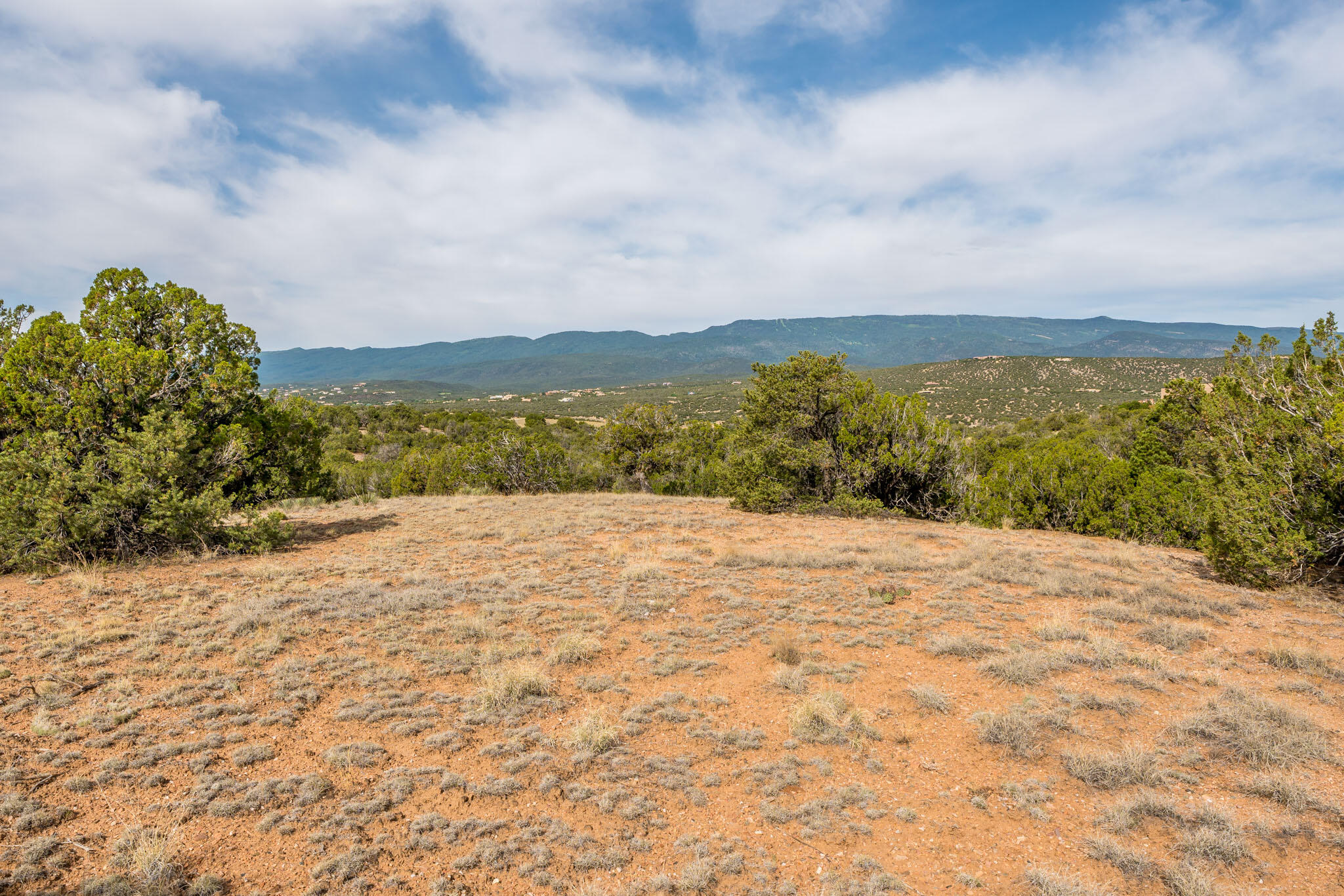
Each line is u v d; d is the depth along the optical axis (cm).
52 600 809
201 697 562
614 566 1087
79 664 609
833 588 938
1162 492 1412
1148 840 395
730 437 2545
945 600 882
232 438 1256
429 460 2867
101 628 702
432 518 1590
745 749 515
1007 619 805
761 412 1944
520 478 2717
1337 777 443
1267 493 957
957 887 363
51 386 1142
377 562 1077
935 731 539
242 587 892
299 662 633
